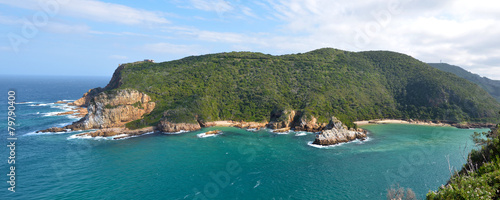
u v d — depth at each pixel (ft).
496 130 94.99
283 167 204.33
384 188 165.68
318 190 164.25
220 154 236.43
